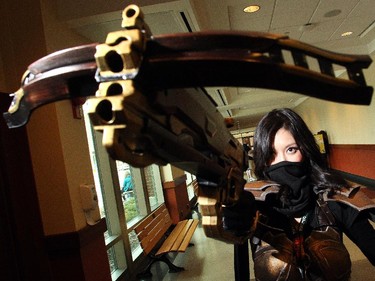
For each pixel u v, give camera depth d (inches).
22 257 70.7
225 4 121.8
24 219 73.4
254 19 141.9
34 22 78.2
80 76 14.2
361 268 99.9
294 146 38.4
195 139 18.4
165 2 75.9
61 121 80.8
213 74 13.1
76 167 84.5
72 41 88.7
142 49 12.7
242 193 29.0
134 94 12.2
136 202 180.5
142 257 153.4
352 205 36.2
